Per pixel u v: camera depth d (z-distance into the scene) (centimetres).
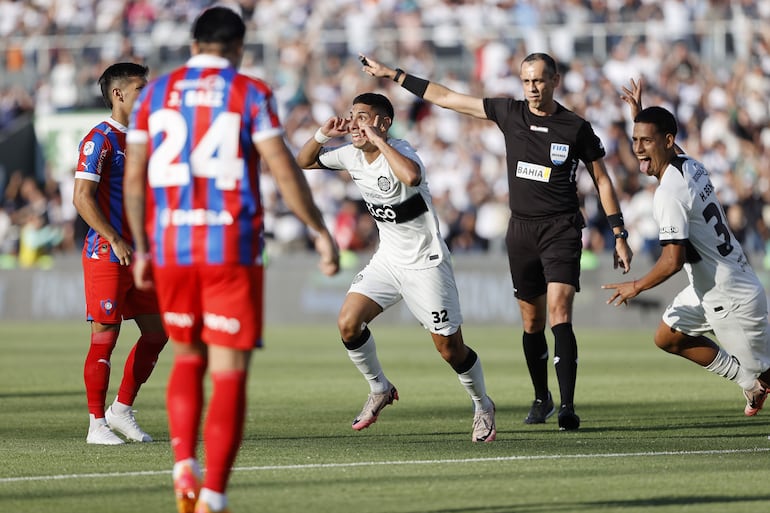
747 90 7962
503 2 8881
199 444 2495
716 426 2781
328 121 2491
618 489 1872
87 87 9269
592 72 8119
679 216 2453
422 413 3112
